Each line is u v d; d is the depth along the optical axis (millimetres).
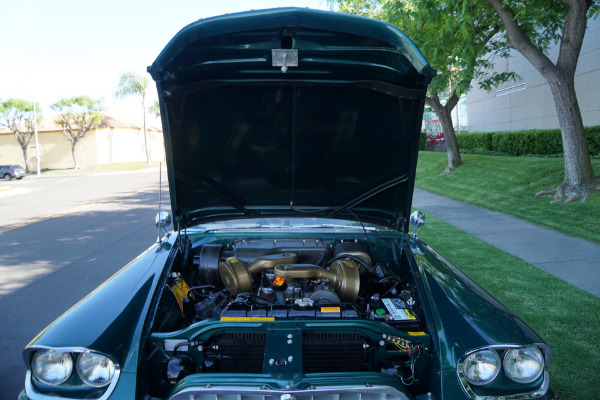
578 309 4461
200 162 2818
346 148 2809
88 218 12914
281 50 2174
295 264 2787
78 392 1879
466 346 1959
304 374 1902
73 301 5613
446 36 9281
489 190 11914
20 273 6977
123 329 2062
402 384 1974
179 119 2545
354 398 1870
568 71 9094
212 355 2180
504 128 21859
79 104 47906
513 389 1894
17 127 51406
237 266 2781
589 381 3197
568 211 8562
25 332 4641
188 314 2736
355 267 2770
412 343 2129
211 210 3178
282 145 2789
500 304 2334
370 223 3359
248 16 1989
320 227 3486
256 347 2225
